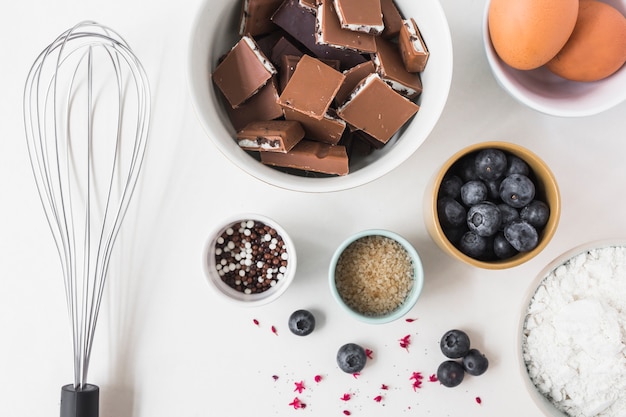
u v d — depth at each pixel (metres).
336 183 0.45
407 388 0.53
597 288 0.50
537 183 0.49
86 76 0.53
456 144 0.52
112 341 0.53
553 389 0.50
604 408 0.50
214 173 0.52
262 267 0.52
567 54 0.48
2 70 0.53
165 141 0.53
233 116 0.47
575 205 0.53
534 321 0.50
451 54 0.45
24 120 0.51
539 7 0.45
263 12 0.46
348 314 0.52
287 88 0.45
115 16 0.53
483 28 0.48
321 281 0.53
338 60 0.47
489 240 0.49
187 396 0.53
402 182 0.52
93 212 0.53
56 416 0.53
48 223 0.53
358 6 0.45
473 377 0.53
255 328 0.53
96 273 0.51
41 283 0.53
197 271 0.53
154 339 0.53
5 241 0.53
